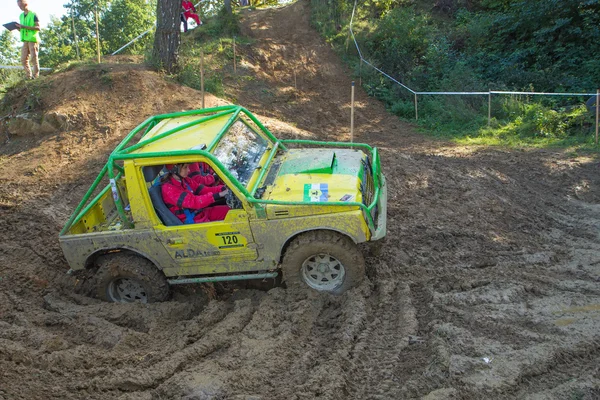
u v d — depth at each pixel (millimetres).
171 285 6570
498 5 22750
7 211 8766
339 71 19047
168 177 6012
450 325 5234
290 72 18203
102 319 5812
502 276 6359
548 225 8289
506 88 16969
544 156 12016
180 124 6586
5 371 4801
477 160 11656
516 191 9695
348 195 5672
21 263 7164
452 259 6996
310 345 5223
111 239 5988
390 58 19047
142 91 12867
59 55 30531
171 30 14289
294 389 4508
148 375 4805
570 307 5516
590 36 18219
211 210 6105
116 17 32812
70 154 10930
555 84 17047
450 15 23703
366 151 11984
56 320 5859
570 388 4273
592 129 14023
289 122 14773
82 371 4914
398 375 4711
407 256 7031
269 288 6609
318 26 21406
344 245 5711
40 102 12523
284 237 5738
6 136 12109
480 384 4355
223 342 5297
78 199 9242
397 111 16703
